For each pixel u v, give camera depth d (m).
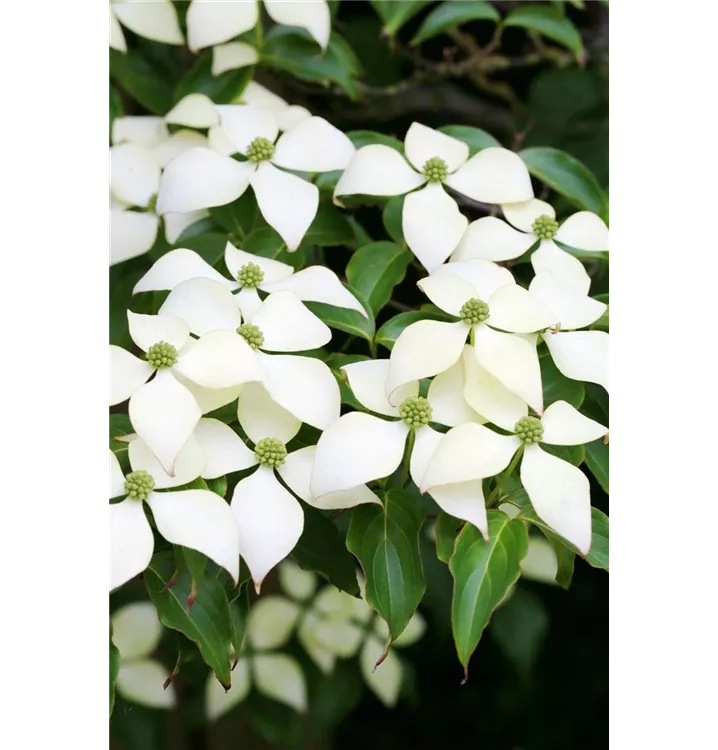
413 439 0.66
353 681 0.92
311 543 0.69
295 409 0.66
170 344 0.66
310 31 0.78
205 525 0.64
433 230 0.72
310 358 0.67
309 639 0.91
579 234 0.73
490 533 0.65
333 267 0.83
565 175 0.77
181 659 0.68
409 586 0.66
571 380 0.69
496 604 0.64
